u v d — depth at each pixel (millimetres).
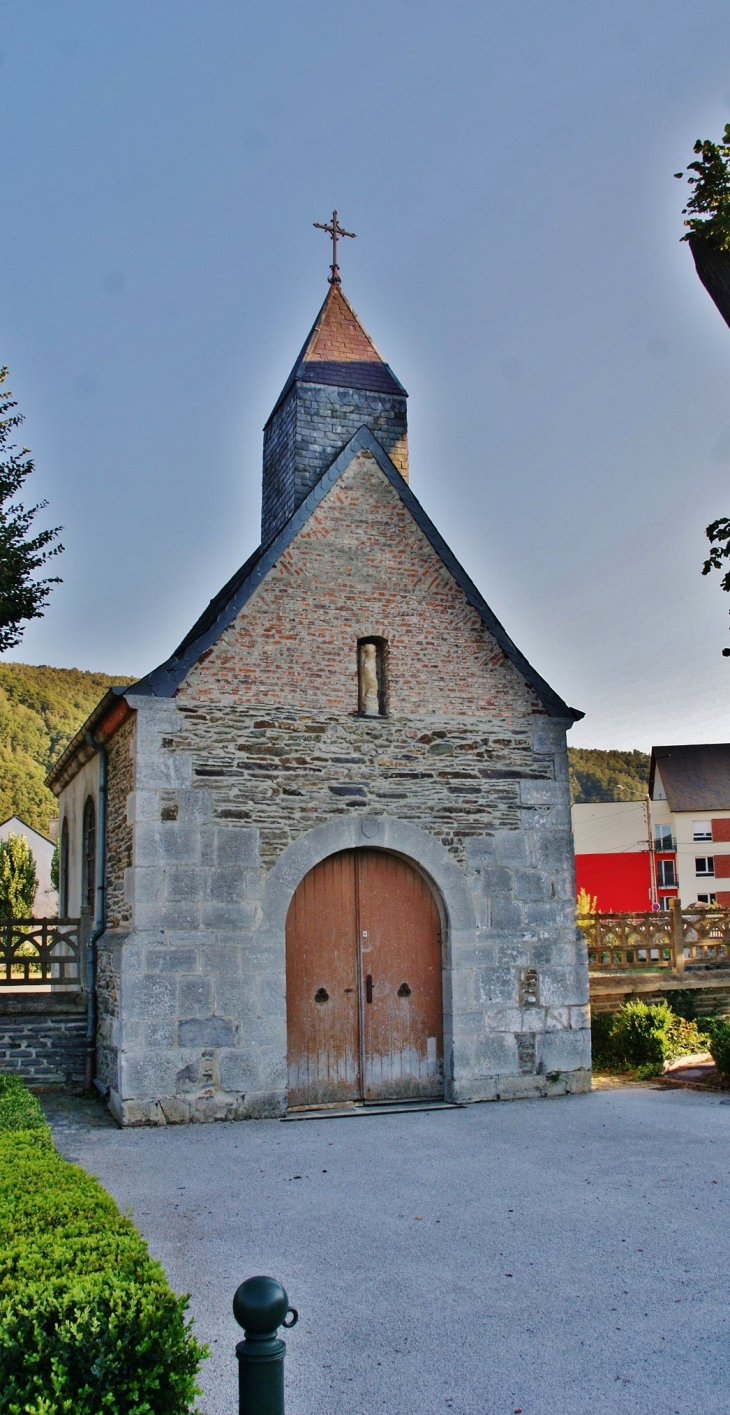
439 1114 10297
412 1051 11023
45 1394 3303
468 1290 5703
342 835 10805
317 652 11078
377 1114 10305
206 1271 5938
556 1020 11414
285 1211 7047
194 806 10305
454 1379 4730
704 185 8273
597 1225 6754
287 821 10617
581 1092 11391
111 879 11438
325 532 11383
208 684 10586
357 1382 4703
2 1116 7188
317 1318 5340
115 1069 10102
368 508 11633
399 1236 6551
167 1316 3535
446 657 11641
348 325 13570
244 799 10492
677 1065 12562
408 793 11188
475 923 11242
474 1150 8750
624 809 49438
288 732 10789
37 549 13125
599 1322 5297
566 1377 4742
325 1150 8758
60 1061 11336
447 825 11297
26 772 63375
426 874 11227
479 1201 7277
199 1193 7469
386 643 11430
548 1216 6938
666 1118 9922
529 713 11883
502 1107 10625
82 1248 4043
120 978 9852
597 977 14023
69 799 15922
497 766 11617
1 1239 4160
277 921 10398
